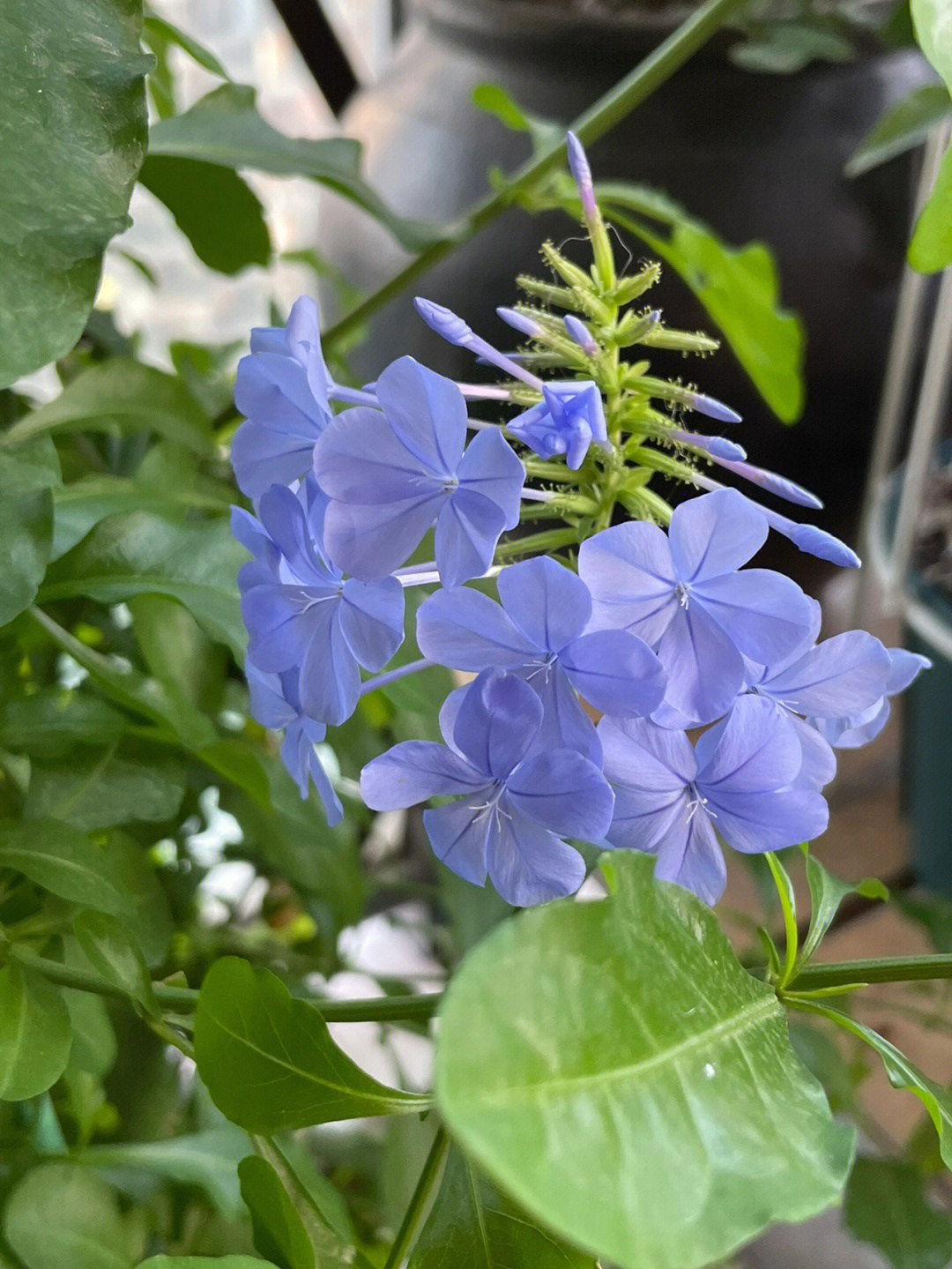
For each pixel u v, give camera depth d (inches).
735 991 4.9
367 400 5.6
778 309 13.8
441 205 13.4
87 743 6.8
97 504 7.3
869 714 5.7
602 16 13.0
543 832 4.8
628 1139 3.8
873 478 13.6
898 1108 12.5
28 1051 5.5
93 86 5.5
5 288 5.2
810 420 14.3
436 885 13.3
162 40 9.9
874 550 13.4
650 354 13.0
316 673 5.1
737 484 12.4
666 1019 4.3
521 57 13.3
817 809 5.0
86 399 7.2
